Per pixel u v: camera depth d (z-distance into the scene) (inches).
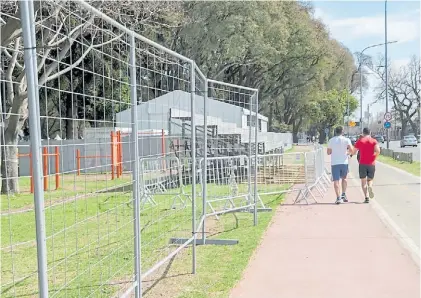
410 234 391.9
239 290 261.4
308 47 2235.5
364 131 577.9
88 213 478.6
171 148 492.7
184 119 500.1
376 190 699.4
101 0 710.5
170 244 339.3
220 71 2009.1
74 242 387.9
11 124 686.5
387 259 317.1
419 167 1122.7
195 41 1740.9
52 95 472.7
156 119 484.7
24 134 1071.6
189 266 309.7
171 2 1202.0
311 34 2226.9
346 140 568.1
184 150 486.6
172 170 510.3
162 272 297.6
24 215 477.4
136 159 215.8
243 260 320.5
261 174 768.9
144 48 343.9
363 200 593.9
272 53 1964.8
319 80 2593.5
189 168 502.3
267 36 1903.3
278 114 3417.8
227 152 626.5
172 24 1384.1
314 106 3312.0
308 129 5044.3
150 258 328.8
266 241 375.9
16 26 563.2
